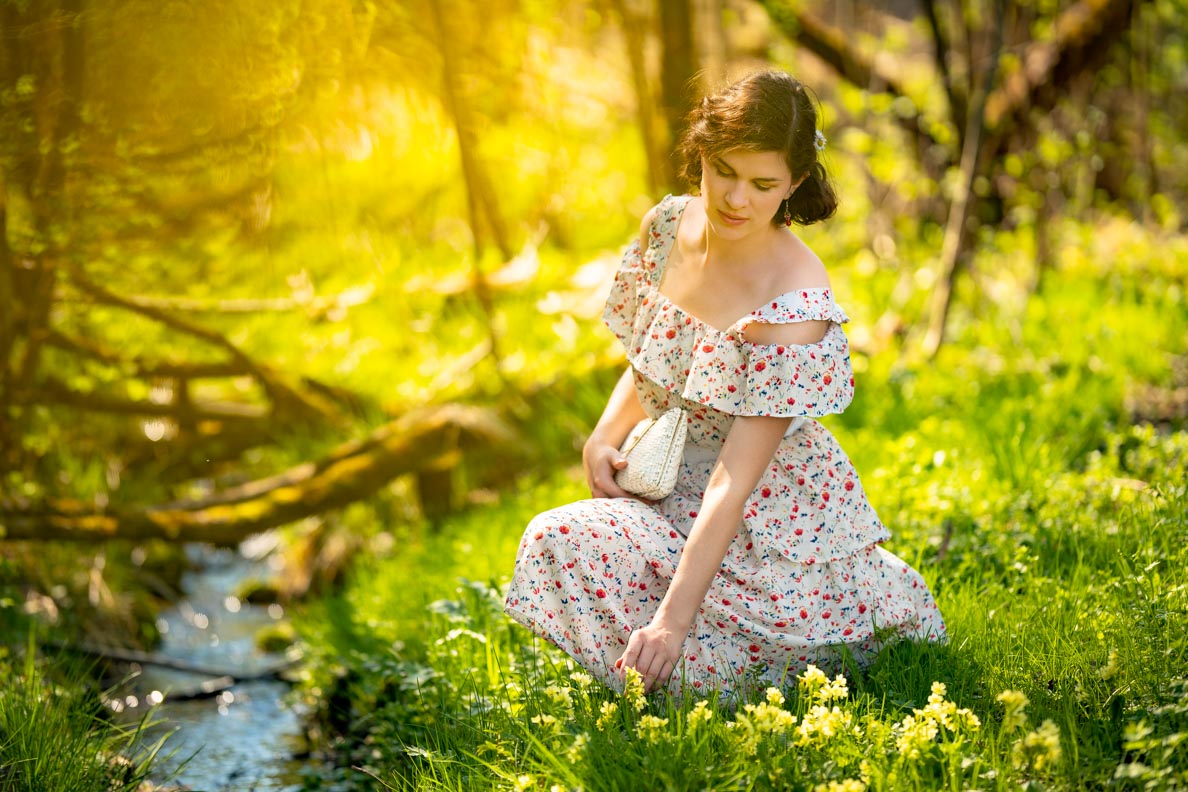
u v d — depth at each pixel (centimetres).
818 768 256
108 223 553
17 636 502
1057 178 845
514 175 877
